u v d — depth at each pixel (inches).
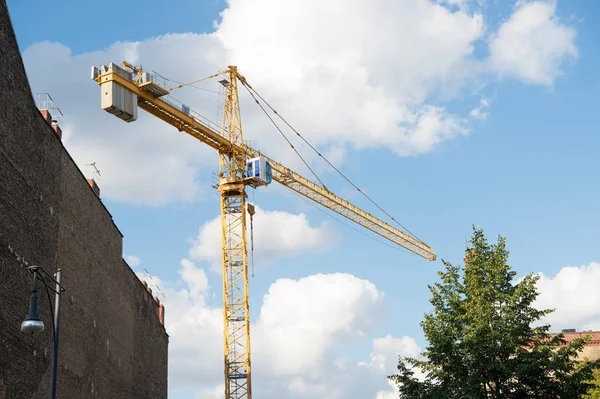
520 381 1603.1
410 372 1729.8
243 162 4542.3
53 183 1784.0
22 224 1576.0
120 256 2415.1
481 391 1587.1
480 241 1792.6
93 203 2114.9
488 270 1739.7
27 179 1610.5
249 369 4242.1
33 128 1656.0
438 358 1673.2
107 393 2197.3
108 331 2230.6
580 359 3097.9
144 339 2746.1
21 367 1535.4
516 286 1715.1
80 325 1950.1
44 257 1705.2
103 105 3395.7
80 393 1924.2
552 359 1620.3
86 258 2031.3
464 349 1616.6
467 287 1749.5
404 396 1692.9
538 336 1701.5
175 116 3905.0
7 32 1504.7
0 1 1467.8
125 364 2436.0
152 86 3560.5
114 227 2349.9
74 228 1935.3
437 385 1663.4
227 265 4414.4
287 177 4990.2
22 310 1557.6
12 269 1512.1
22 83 1590.8
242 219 4458.7
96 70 3432.6
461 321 1708.9
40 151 1699.1
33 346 1610.5
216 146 4384.8
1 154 1467.8
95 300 2101.4
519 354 1610.5
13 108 1535.4
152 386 2861.7
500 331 1637.6
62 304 1817.2
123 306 2433.6
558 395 1593.3
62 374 1787.6
